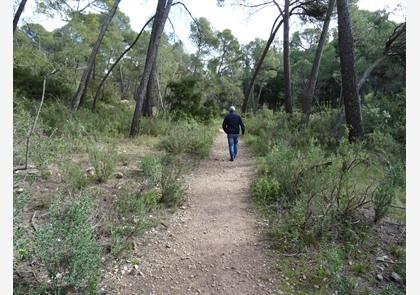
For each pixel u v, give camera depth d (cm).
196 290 322
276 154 673
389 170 591
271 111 1766
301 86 4156
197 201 552
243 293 320
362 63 1831
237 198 573
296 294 317
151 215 465
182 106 1577
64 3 1571
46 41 2095
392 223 461
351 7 1341
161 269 350
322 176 520
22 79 1500
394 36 1150
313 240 395
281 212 480
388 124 1119
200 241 416
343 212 442
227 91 4278
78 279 268
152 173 568
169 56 3023
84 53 1892
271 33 2181
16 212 310
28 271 296
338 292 309
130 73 3806
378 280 341
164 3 1253
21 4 1283
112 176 577
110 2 1570
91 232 320
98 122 1014
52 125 828
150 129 1133
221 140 1344
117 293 303
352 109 931
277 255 384
